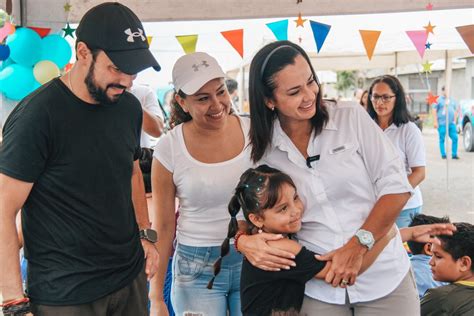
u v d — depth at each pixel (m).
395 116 3.64
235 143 2.30
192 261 2.31
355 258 1.64
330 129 1.74
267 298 1.78
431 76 18.23
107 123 1.82
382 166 1.73
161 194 2.37
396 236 1.83
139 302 2.00
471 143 13.84
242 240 1.81
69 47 3.12
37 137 1.65
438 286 2.40
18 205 1.65
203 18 3.41
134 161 2.15
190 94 2.13
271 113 1.79
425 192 8.70
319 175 1.75
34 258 1.77
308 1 3.40
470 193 8.51
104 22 1.66
